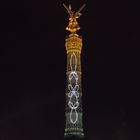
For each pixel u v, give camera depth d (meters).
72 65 117.12
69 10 122.50
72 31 120.00
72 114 113.62
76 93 115.25
